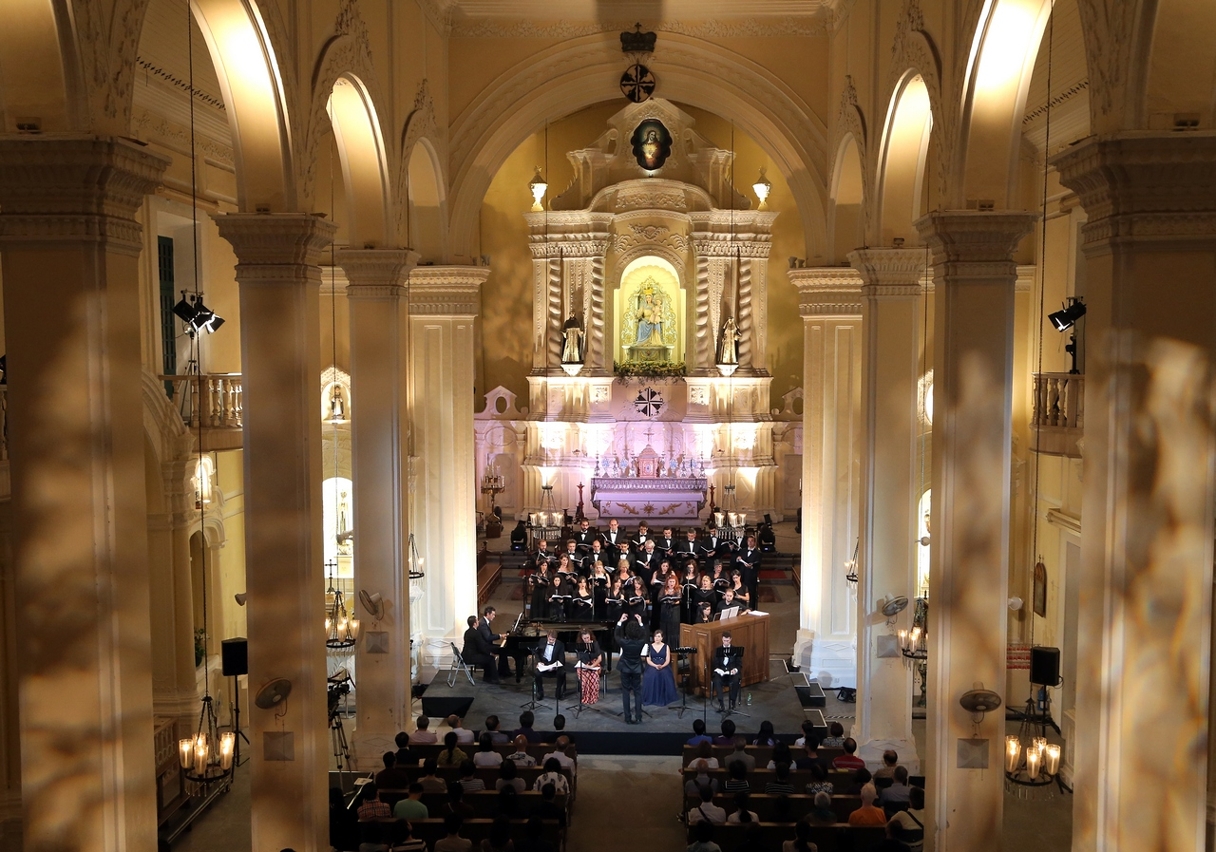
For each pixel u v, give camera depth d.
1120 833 7.21
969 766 10.46
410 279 17.83
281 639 10.58
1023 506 18.44
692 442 28.92
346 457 19.36
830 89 17.38
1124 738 7.18
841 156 16.50
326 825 11.02
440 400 18.22
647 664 16.86
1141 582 7.12
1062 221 16.88
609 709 16.78
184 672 15.38
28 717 7.20
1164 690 7.14
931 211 10.21
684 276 28.83
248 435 10.46
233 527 17.69
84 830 7.21
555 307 28.69
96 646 7.14
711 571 21.03
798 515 29.73
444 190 17.62
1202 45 6.62
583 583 18.91
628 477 28.41
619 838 12.94
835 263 17.53
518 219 30.02
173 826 13.30
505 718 16.36
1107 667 7.19
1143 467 7.07
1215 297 6.95
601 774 14.88
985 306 10.20
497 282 30.22
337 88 12.47
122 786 7.24
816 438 18.28
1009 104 9.75
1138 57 6.72
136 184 7.19
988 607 10.42
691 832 11.05
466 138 17.73
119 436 7.18
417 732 14.34
